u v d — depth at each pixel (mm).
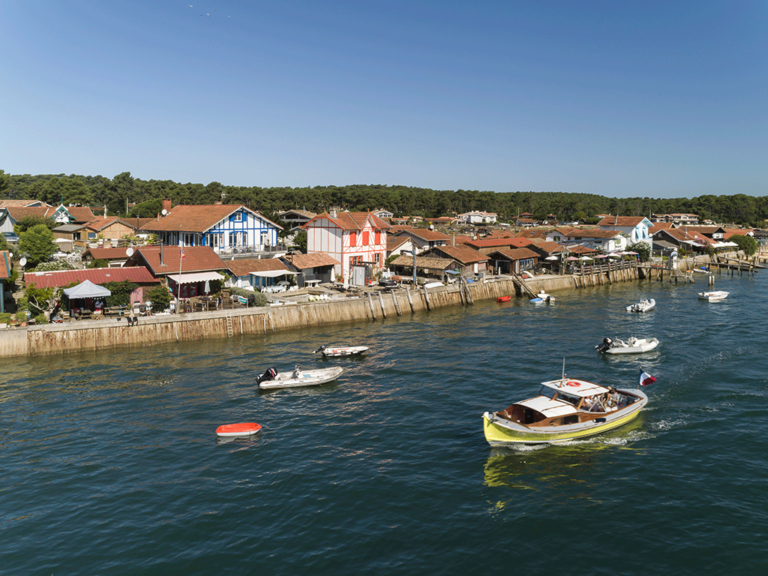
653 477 26797
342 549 21062
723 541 21391
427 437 32000
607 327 64000
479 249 102312
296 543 21469
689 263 130000
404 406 37312
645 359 48750
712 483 26109
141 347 53750
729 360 47625
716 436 31469
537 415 30906
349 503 24547
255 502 24688
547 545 21297
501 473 27391
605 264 113438
